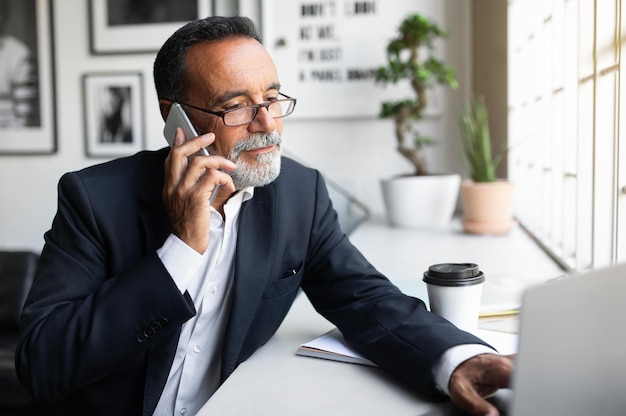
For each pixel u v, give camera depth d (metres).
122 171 1.09
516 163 2.48
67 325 0.90
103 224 1.02
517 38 2.42
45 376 0.90
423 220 2.32
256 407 0.77
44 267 1.01
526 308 0.53
